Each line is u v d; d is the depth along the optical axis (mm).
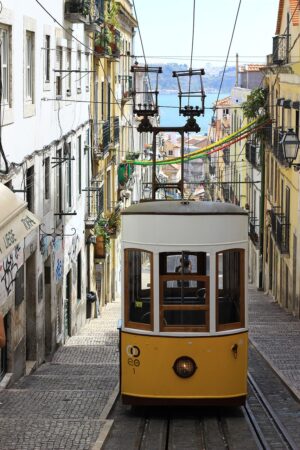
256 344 21844
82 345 23766
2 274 15367
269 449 11242
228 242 12789
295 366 18062
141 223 12836
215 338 12680
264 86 42750
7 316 16203
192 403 12750
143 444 11641
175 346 12680
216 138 79500
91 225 29359
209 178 81750
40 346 19922
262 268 43125
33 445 10789
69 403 13578
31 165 18703
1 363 16047
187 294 12766
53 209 22016
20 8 17406
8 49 16500
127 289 13000
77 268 27625
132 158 47031
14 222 11297
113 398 13930
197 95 19625
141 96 45469
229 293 12867
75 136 26609
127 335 12961
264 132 40156
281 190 35375
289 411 13617
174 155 112438
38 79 19688
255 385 15703
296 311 30359
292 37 32906
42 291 20250
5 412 12852
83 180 29000
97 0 30422
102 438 11125
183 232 12680
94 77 32375
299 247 29656
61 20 23516
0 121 15391
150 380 12789
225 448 11406
